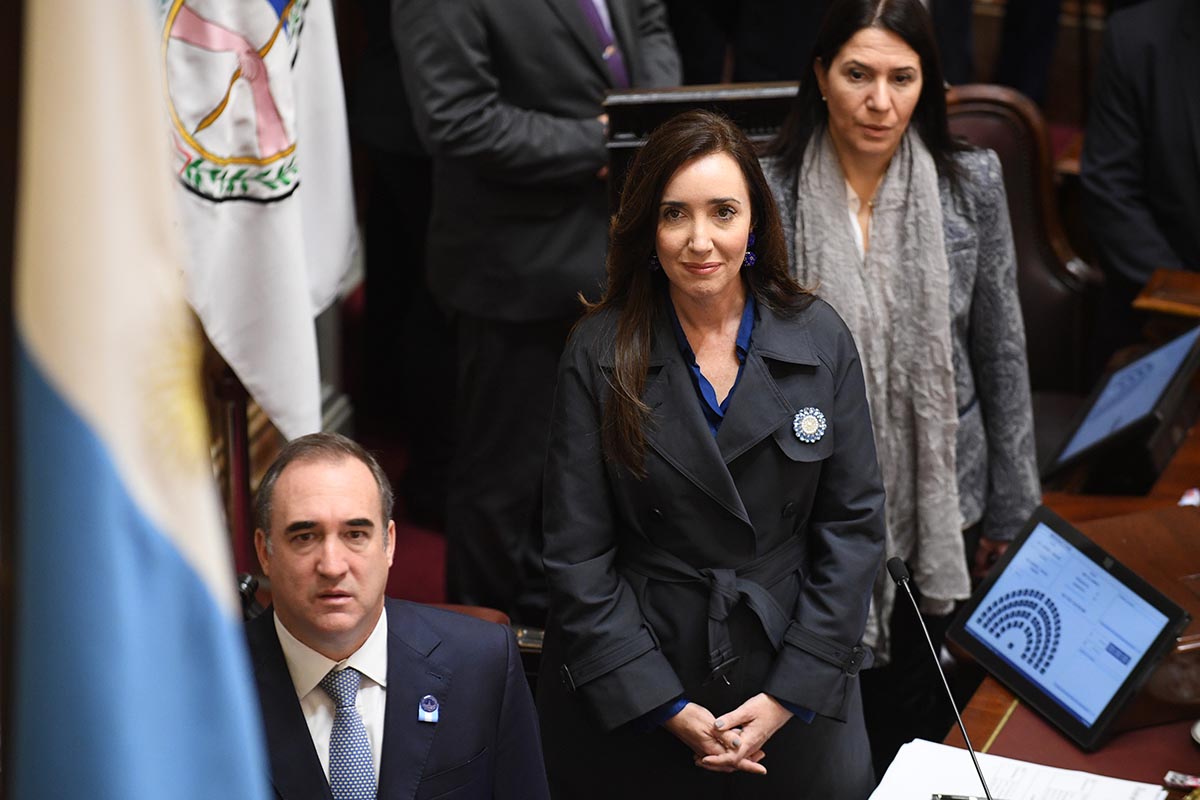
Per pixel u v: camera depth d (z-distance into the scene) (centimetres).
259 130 934
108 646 254
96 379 252
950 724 1066
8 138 240
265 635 727
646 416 766
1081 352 1421
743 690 784
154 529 261
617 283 790
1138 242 1400
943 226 926
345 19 1569
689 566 782
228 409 1116
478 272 1182
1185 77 1373
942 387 928
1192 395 1184
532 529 1241
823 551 796
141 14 253
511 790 756
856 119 889
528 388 1204
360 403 1700
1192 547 895
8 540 253
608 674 770
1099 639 834
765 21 1490
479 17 1091
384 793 718
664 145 752
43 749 254
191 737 267
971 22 1742
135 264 256
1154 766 797
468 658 742
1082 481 1123
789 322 785
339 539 700
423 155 1420
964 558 955
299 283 964
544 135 1112
